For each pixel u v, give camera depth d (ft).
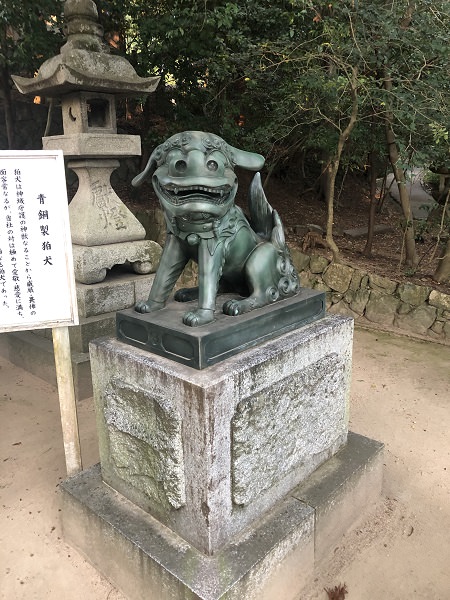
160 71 21.99
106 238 12.63
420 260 18.43
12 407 11.63
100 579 6.75
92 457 9.50
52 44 19.35
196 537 5.84
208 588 5.32
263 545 5.94
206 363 5.65
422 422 10.94
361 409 11.53
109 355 6.41
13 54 20.68
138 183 6.57
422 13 14.74
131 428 6.33
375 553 7.23
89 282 12.32
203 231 6.11
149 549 5.90
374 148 18.45
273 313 6.54
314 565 6.85
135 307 6.63
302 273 18.65
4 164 6.48
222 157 5.90
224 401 5.47
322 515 6.79
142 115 27.73
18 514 8.00
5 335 14.05
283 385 6.32
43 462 9.46
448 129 14.79
